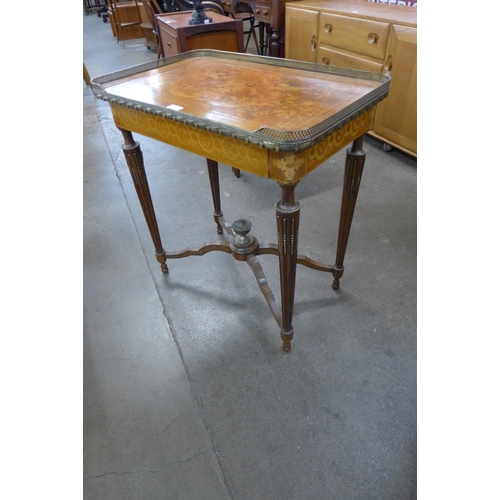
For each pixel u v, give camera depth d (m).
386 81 0.99
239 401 1.14
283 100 0.99
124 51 4.64
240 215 1.90
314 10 2.29
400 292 1.45
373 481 0.95
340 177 2.17
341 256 1.37
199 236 1.79
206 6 2.87
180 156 2.48
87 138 2.74
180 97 1.05
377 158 2.30
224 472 0.99
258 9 2.79
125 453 1.04
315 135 0.79
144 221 1.91
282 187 0.89
